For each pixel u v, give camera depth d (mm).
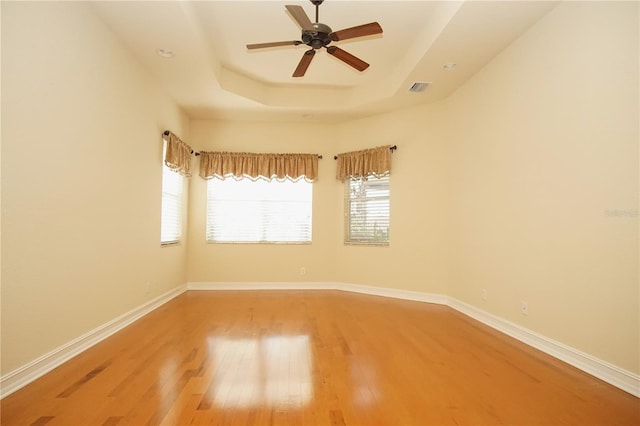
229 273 5391
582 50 2408
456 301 4199
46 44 2246
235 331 3232
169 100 4422
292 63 4152
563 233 2574
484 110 3633
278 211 5500
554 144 2660
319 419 1756
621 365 2133
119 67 3174
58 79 2365
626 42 2107
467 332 3268
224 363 2459
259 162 5379
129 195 3410
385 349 2785
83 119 2648
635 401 1963
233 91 4387
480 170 3709
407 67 3857
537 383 2186
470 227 3906
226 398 1954
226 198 5441
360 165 5137
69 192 2504
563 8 2574
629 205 2090
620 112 2141
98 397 1949
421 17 3223
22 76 2059
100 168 2893
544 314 2762
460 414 1814
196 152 5367
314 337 3078
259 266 5422
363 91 4754
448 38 3082
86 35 2664
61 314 2432
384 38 3584
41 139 2219
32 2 2125
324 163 5520
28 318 2135
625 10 2117
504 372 2350
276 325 3447
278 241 5465
